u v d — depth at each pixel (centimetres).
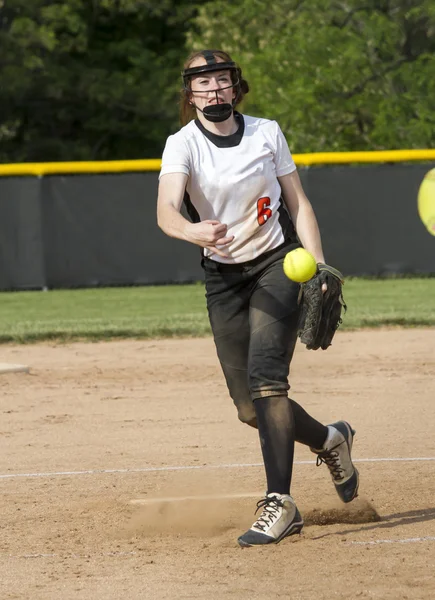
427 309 4044
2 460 1970
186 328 3672
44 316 4231
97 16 10000
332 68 7356
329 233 5147
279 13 8131
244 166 1360
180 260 5234
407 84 7656
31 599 1139
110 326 3750
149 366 3053
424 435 2094
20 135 9850
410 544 1309
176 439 2123
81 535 1435
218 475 1805
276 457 1341
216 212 1370
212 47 8225
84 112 9706
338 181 5128
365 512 1489
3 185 5194
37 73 9231
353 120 7612
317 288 1340
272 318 1359
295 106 7319
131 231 5225
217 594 1123
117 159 10025
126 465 1903
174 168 1351
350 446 1503
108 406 2505
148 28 10175
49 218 5212
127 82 9319
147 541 1389
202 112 1373
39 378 2903
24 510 1589
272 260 1378
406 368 2914
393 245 5153
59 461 1950
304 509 1535
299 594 1111
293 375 2848
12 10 9156
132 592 1148
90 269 5231
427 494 1616
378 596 1091
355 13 7806
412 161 5378
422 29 8381
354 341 3428
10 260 5228
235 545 1346
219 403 2511
